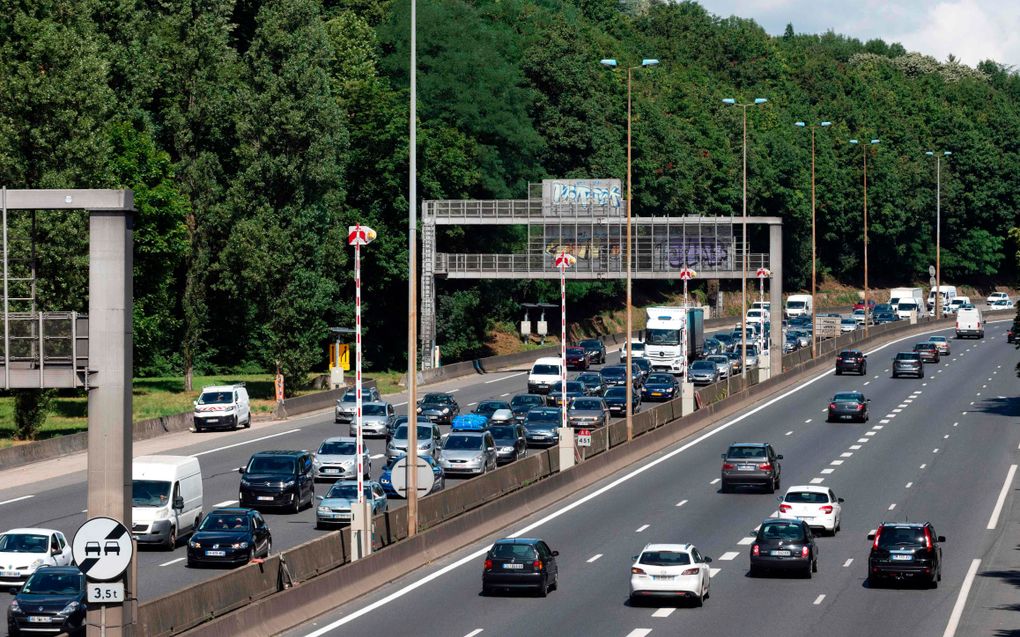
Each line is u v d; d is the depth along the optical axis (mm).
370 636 50000
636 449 101375
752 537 71500
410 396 67000
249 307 156875
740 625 52094
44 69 115938
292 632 50906
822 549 69750
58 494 85125
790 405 133625
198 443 107875
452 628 51312
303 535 71312
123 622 40406
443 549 68125
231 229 142125
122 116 139875
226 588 49250
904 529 60875
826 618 53625
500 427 102062
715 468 96688
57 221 107750
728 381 133125
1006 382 152375
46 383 41969
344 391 140000
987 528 75688
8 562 58969
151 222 135875
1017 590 59938
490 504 74562
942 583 61656
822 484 89438
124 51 142500
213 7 156000
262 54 143125
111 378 42125
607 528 74562
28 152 114500
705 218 152375
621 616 53562
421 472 66125
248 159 141625
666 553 55938
